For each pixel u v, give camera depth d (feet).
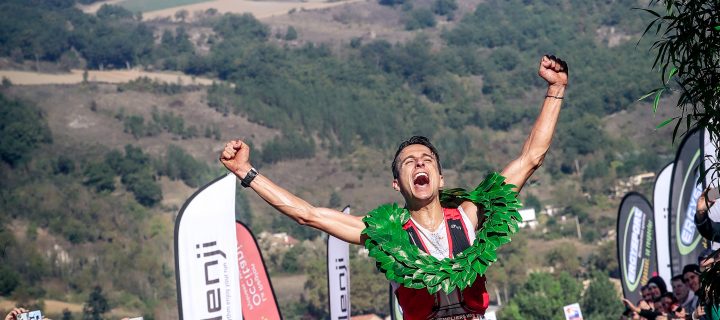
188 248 37.22
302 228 490.49
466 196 16.43
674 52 19.22
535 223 511.81
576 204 554.05
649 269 48.80
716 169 19.98
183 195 568.82
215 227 37.29
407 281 15.60
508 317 306.96
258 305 41.04
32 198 485.15
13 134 553.64
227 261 37.24
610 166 608.19
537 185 605.31
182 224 37.19
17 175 526.57
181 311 36.88
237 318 37.27
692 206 41.83
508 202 16.10
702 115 18.93
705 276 20.36
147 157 589.32
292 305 371.56
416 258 15.72
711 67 18.93
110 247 432.25
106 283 396.37
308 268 384.68
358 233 16.57
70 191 495.41
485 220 16.22
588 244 498.69
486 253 15.66
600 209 550.77
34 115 605.31
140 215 489.67
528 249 446.19
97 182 521.24
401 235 16.02
